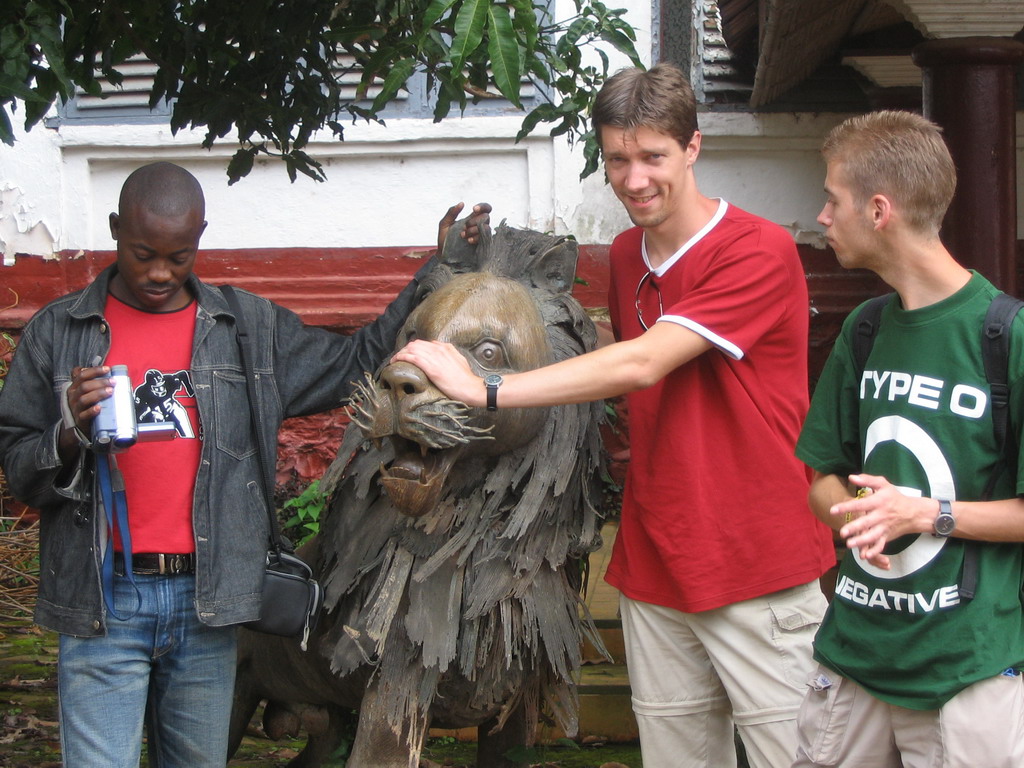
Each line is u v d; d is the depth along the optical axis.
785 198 7.38
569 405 3.08
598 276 7.33
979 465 2.38
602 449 3.25
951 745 2.37
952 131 5.36
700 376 2.96
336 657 2.98
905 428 2.46
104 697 2.86
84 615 2.83
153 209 2.77
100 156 7.52
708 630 2.98
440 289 3.03
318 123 4.20
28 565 6.77
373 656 2.99
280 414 3.12
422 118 7.39
